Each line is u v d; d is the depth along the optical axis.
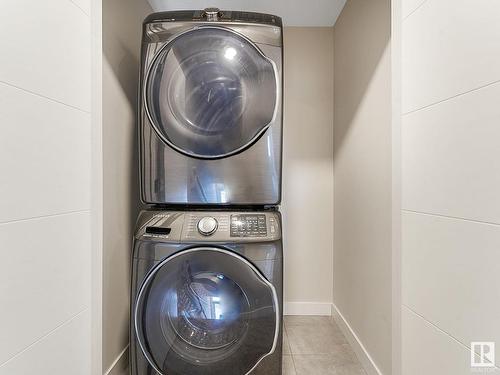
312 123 2.27
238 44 1.21
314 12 2.06
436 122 0.80
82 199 0.99
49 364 0.84
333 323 2.11
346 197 1.94
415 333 0.89
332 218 2.26
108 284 1.29
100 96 1.08
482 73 0.66
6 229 0.70
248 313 1.16
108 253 1.30
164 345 1.17
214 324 1.18
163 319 1.17
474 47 0.68
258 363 1.17
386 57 1.35
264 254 1.15
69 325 0.93
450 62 0.75
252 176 1.22
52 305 0.85
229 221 1.17
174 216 1.19
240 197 1.22
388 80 1.33
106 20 1.28
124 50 1.46
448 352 0.76
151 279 1.15
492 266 0.63
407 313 0.93
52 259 0.85
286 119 2.27
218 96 1.21
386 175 1.35
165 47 1.21
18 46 0.73
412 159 0.91
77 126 0.96
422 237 0.86
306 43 2.26
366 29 1.59
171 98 1.22
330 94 2.26
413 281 0.90
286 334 1.94
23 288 0.75
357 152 1.73
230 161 1.21
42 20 0.80
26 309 0.76
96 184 1.06
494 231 0.63
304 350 1.75
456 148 0.73
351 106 1.84
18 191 0.73
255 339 1.16
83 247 1.00
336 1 1.93
